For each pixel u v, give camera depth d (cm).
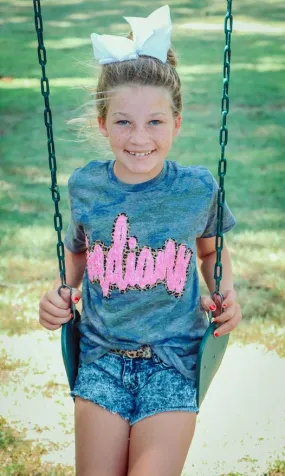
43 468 371
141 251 287
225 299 288
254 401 426
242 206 665
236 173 741
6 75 1076
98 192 292
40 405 420
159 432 271
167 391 279
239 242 596
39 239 609
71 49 1191
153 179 287
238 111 921
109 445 276
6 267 566
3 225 634
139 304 287
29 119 901
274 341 473
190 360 287
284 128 865
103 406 280
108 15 1392
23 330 489
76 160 778
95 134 314
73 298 292
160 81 280
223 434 399
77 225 298
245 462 377
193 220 286
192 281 291
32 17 1395
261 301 514
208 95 973
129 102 278
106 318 288
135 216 287
